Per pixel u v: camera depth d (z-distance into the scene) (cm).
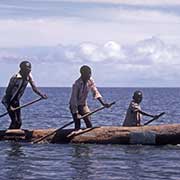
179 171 2145
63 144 2814
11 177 2019
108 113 6919
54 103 11075
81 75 2816
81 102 2853
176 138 2741
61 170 2150
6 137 2933
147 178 2019
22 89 2933
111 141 2780
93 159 2388
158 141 2750
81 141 2823
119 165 2258
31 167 2208
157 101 13000
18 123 2988
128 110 2922
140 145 2752
